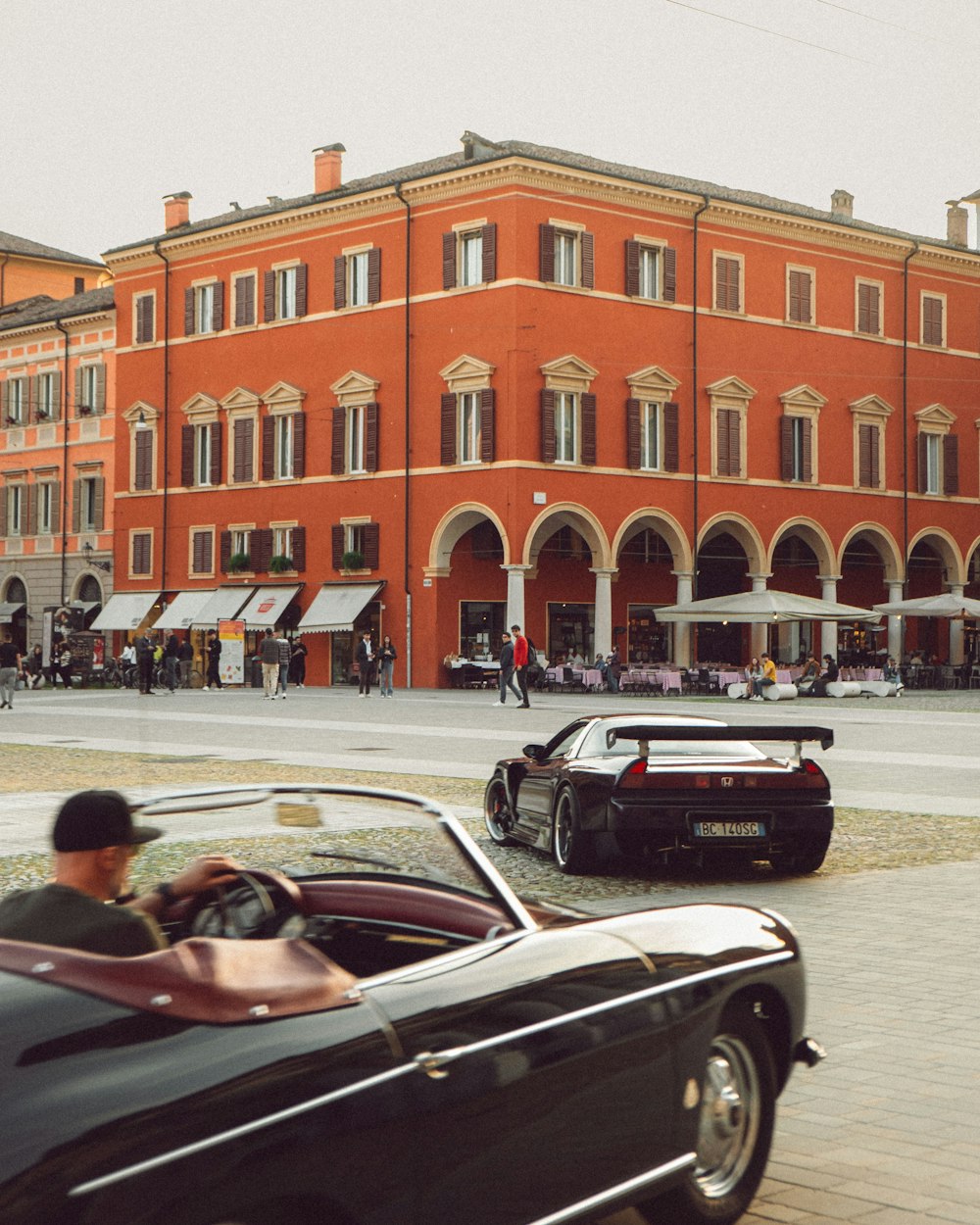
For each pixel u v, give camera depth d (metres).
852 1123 5.79
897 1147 5.51
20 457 65.69
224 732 28.38
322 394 51.19
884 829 14.89
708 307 50.41
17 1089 2.96
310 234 51.53
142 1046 3.19
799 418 52.91
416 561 48.22
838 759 22.77
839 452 54.09
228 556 54.19
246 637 52.84
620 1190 4.15
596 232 47.53
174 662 47.28
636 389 48.34
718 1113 4.66
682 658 50.56
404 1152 3.53
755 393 51.47
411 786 18.31
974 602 49.62
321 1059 3.43
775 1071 4.93
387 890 4.71
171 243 55.81
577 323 47.03
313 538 51.41
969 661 59.75
